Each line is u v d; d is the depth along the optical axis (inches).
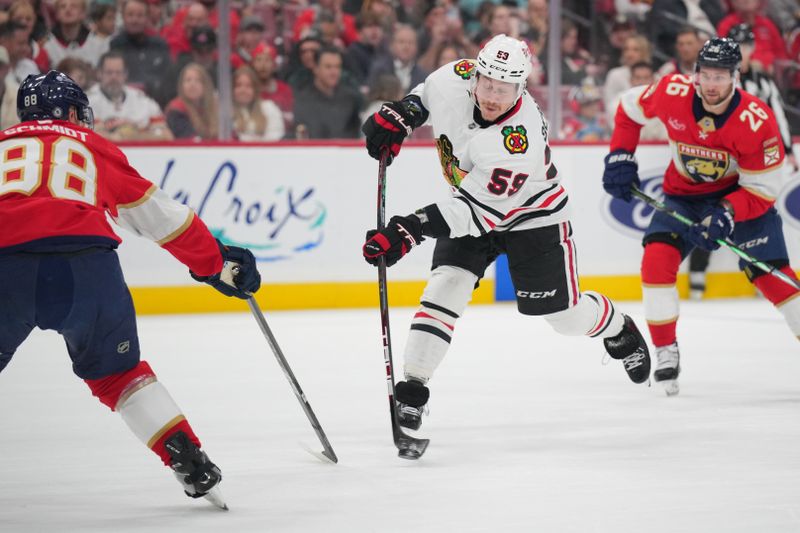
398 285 739.4
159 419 263.4
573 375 494.0
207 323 665.6
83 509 278.5
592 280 759.7
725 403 426.3
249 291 286.4
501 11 806.5
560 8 796.6
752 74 753.0
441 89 348.8
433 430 379.6
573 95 823.7
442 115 348.2
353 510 274.7
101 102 747.4
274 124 777.6
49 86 268.7
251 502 283.3
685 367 514.0
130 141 685.9
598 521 263.9
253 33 765.3
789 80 842.8
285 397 441.4
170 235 268.7
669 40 831.1
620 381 478.3
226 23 745.0
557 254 366.6
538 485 300.7
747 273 451.5
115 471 321.1
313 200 718.5
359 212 725.9
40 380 481.7
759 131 419.2
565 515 269.3
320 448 350.9
